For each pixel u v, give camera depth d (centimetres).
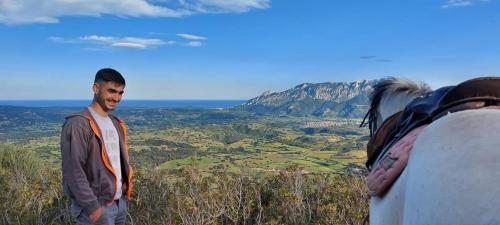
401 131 198
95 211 261
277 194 510
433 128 156
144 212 480
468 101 169
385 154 189
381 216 179
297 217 486
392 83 249
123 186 299
